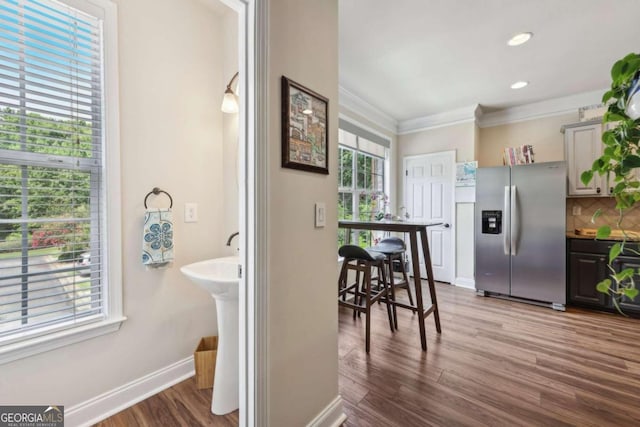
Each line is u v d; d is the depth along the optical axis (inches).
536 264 125.4
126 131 61.9
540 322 107.3
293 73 48.6
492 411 60.8
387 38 92.9
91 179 58.4
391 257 103.4
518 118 153.6
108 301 59.2
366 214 157.1
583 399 64.2
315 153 53.2
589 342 90.9
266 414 44.2
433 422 57.9
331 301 58.1
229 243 76.2
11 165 49.3
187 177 73.2
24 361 50.1
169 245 66.7
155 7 66.6
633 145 25.1
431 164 168.2
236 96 74.9
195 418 59.1
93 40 57.4
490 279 137.5
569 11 80.0
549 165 122.9
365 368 76.7
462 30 88.8
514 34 90.7
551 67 111.5
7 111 48.8
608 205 131.2
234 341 61.9
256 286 43.0
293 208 48.9
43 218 52.7
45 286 52.8
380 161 170.6
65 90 54.3
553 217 121.8
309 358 52.5
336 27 59.1
